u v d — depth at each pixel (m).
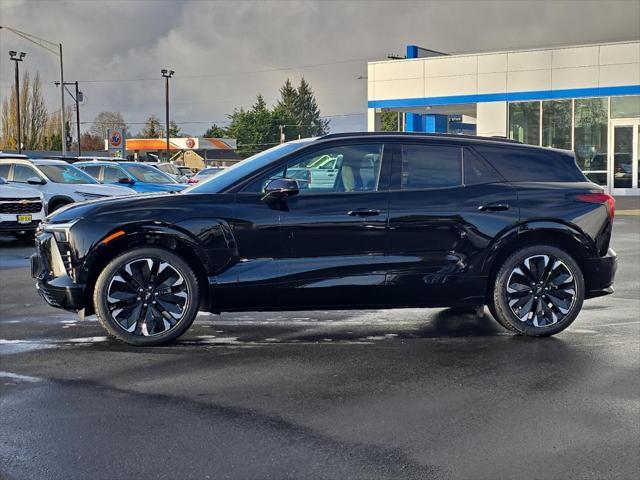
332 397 5.18
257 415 4.80
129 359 6.22
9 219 15.23
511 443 4.32
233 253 6.57
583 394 5.24
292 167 6.77
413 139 6.94
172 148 83.19
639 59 29.44
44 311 8.37
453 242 6.78
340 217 6.62
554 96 31.14
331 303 6.72
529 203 6.92
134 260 6.52
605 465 4.02
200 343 6.81
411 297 6.79
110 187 17.83
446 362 6.12
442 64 33.38
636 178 30.23
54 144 85.25
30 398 5.16
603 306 8.58
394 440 4.37
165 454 4.16
